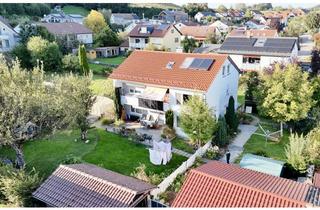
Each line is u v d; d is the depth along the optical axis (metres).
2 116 26.14
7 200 24.08
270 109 37.53
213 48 80.44
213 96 37.66
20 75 29.59
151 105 40.06
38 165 31.20
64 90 33.81
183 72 38.59
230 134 38.47
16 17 106.81
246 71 63.12
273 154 33.91
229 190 18.30
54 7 150.88
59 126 29.94
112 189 20.27
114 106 42.78
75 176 22.06
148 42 98.38
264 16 172.38
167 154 31.80
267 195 17.48
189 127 33.09
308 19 134.50
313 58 58.47
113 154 33.75
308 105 36.66
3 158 32.09
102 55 101.31
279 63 46.88
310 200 17.47
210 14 184.38
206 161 32.12
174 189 26.48
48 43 72.94
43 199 21.02
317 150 27.11
